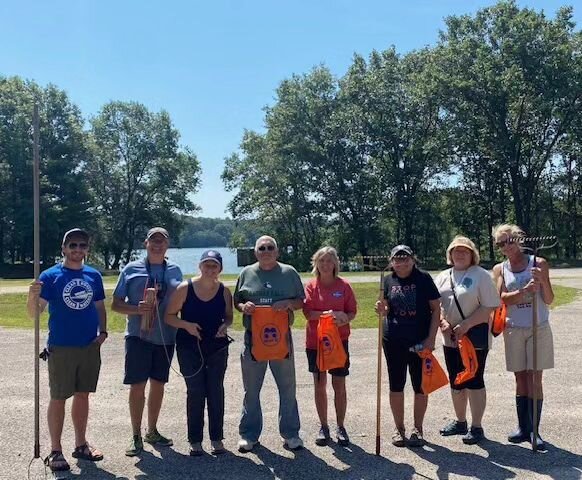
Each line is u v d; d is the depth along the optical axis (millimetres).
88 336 5223
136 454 5418
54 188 50219
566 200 49469
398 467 5059
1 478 4828
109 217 56219
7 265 48875
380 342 5406
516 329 5648
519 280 5684
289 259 48500
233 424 6316
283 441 5746
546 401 6922
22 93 50656
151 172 57688
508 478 4797
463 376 5391
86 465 5164
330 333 5449
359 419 6387
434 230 50031
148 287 5527
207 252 5465
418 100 42906
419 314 5559
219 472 4996
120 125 56875
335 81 47844
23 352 10336
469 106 41438
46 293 5141
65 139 51656
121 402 7133
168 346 5582
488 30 41844
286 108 47438
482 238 52281
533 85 40031
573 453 5328
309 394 7434
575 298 17688
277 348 5430
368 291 19953
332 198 47750
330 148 46750
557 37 40125
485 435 5832
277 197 48719
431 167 46531
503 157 41594
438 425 6152
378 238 47000
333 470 5008
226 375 8562
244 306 5527
